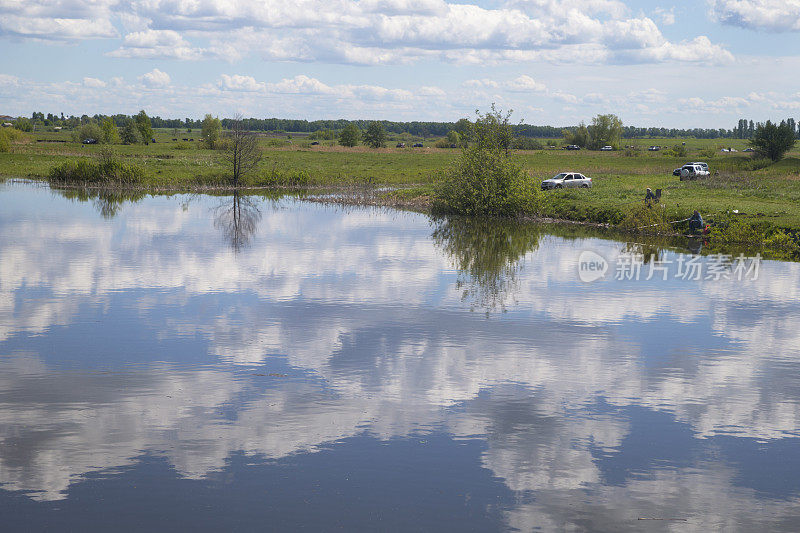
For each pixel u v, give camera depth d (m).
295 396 12.02
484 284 22.09
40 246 28.59
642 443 10.32
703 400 12.02
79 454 9.74
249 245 30.02
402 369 13.50
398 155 139.25
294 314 17.81
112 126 179.50
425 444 10.20
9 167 83.88
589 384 12.75
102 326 16.39
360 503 8.57
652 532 8.02
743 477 9.34
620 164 102.88
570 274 24.08
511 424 10.94
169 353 14.39
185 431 10.54
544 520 8.24
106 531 7.89
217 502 8.55
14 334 15.63
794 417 11.30
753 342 15.59
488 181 46.09
